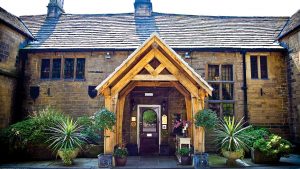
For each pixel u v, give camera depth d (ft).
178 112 37.47
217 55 38.22
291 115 36.42
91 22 44.88
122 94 31.65
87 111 37.19
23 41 38.70
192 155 27.81
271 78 37.88
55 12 46.37
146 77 27.12
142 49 26.20
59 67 38.86
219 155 33.99
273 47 37.88
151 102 37.83
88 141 33.14
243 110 37.11
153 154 35.45
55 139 29.81
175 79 27.17
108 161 26.13
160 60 27.12
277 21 44.83
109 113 25.58
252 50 37.81
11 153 29.99
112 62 38.22
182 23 44.45
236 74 37.86
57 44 39.09
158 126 37.50
